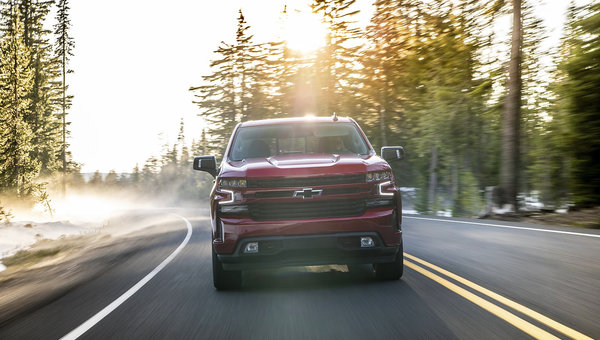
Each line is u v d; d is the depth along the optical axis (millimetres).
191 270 8422
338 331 4523
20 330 5156
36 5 53188
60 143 55938
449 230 12219
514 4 18516
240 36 53781
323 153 7238
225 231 5980
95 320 5348
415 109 27656
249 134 7641
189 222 23500
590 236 9906
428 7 24875
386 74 37375
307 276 7188
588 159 15742
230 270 6320
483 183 22906
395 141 40281
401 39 33906
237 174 6117
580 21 15719
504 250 8734
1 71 37875
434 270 7164
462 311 4977
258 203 5945
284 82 49625
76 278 8570
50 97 56094
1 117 36719
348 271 7418
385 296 5723
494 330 4344
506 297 5469
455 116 22594
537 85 23781
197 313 5410
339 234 5871
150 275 8141
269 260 5957
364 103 42500
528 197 21984
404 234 11875
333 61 44625
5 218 24672
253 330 4680
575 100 15688
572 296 5426
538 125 22703
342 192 5984
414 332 4391
